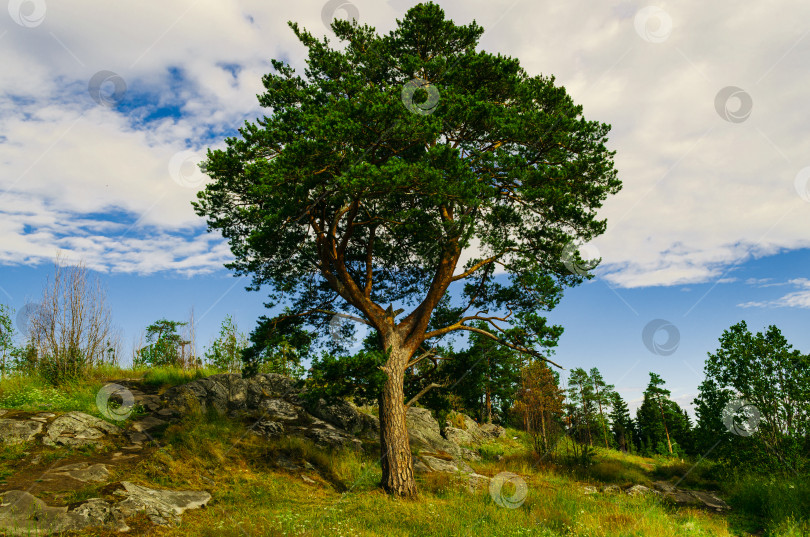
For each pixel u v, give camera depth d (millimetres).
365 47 14008
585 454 20625
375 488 11688
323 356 11555
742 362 16234
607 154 12844
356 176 10406
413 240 13367
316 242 13555
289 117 12281
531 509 10883
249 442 13117
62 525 6512
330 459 13125
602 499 13492
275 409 17016
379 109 10484
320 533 7652
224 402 16188
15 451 8992
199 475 10133
